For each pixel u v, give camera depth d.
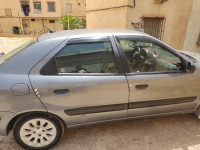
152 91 2.19
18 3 23.50
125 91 2.09
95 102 2.05
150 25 7.09
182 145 2.20
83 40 2.04
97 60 2.07
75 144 2.23
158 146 2.18
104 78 2.02
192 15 6.14
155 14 6.85
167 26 6.71
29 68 1.86
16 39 12.64
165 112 2.41
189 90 2.34
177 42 6.61
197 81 2.32
